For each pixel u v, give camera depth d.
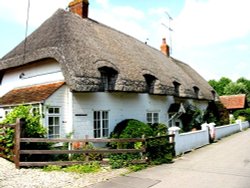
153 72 18.53
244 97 49.38
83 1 19.30
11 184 8.07
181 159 13.08
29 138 10.02
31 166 10.12
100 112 15.09
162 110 20.77
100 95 15.05
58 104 13.12
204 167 11.14
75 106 13.55
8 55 17.91
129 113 17.12
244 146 17.72
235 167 11.13
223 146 17.94
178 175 9.71
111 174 9.63
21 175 9.05
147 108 18.94
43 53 14.29
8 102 14.60
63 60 13.06
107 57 15.20
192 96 23.64
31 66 16.16
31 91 14.55
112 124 15.71
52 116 12.87
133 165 11.02
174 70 24.12
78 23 17.02
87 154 10.90
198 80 30.33
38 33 17.12
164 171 10.36
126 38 22.28
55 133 12.97
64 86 13.50
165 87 18.80
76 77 12.51
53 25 16.33
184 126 23.83
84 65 13.25
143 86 16.31
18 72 17.16
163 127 17.75
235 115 42.88
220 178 9.33
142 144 11.58
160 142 12.58
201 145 18.05
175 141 14.07
